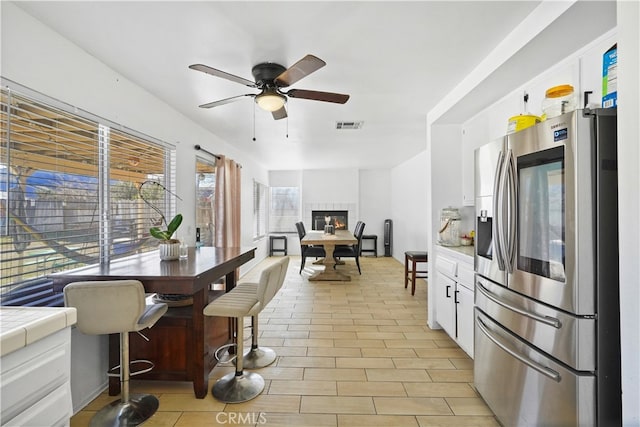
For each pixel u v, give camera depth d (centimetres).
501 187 168
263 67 217
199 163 388
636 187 101
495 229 174
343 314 362
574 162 128
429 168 329
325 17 167
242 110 323
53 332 116
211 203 423
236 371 213
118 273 186
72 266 201
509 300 167
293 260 742
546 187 144
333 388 214
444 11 162
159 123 292
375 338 296
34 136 173
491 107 264
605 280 128
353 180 825
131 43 193
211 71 188
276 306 393
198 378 203
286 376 229
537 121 181
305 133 421
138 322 172
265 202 803
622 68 105
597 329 128
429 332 311
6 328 104
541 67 197
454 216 314
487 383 189
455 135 323
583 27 154
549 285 141
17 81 160
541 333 145
